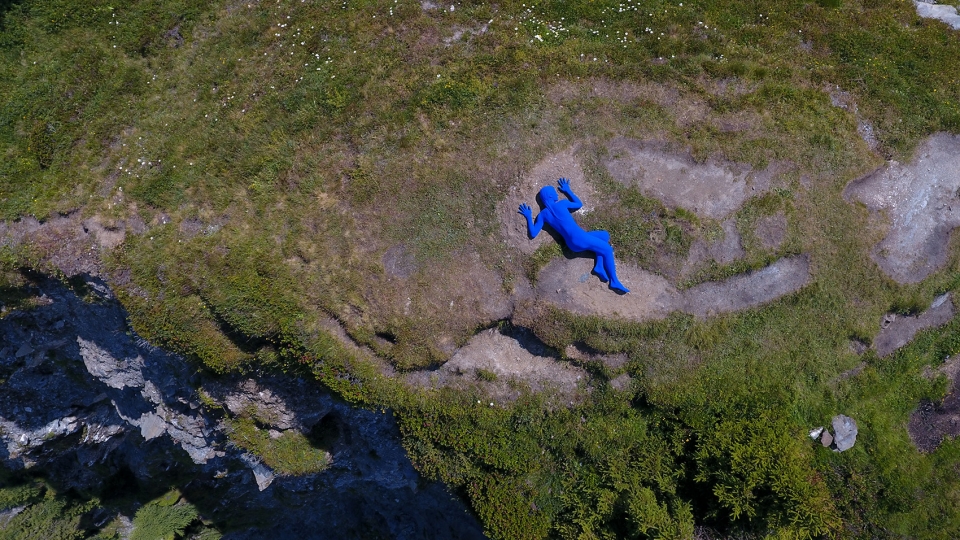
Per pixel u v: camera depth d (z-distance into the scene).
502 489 18.39
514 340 17.91
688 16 18.38
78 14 18.98
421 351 17.42
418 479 22.06
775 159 17.38
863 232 17.41
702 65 17.86
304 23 18.39
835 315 17.52
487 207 17.30
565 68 17.70
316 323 17.36
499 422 18.05
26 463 26.09
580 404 17.92
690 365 17.34
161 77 18.70
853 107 17.97
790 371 17.42
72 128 18.48
